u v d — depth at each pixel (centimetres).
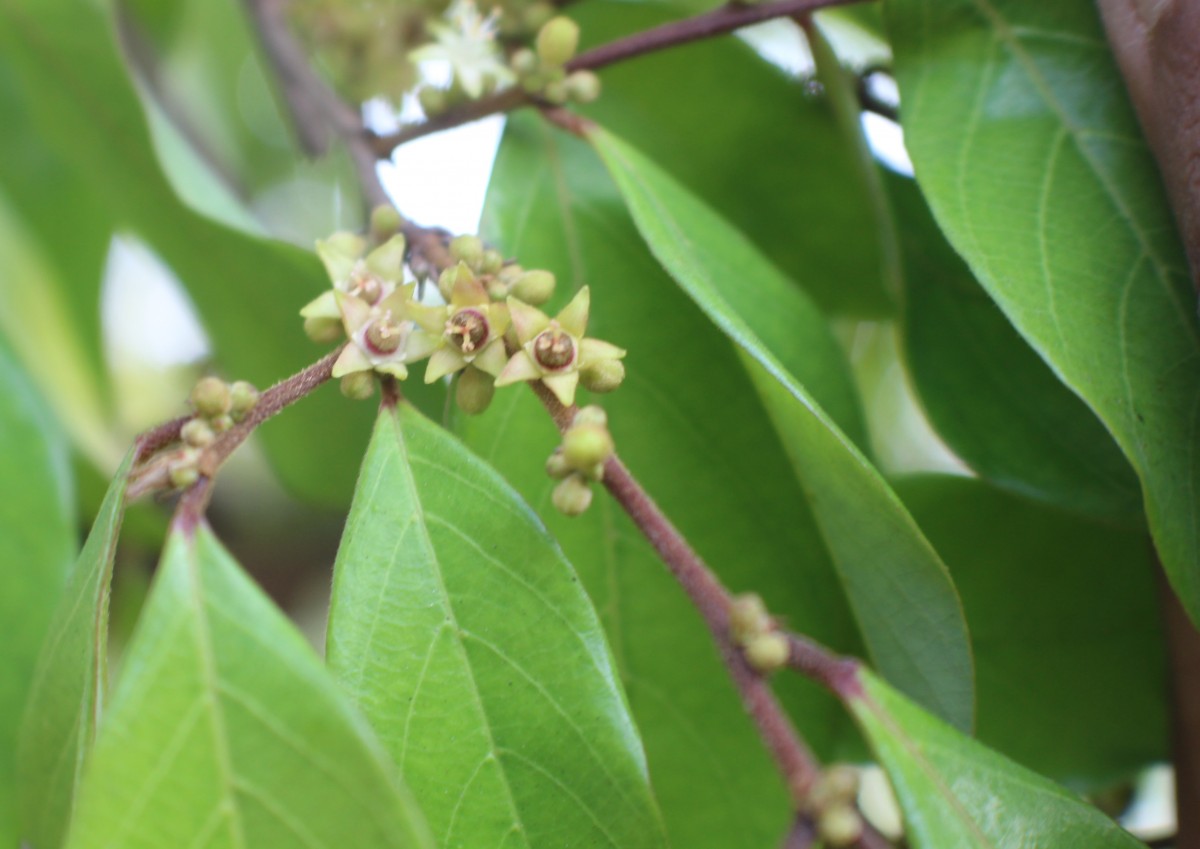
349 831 10
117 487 11
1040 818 10
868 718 10
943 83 13
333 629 11
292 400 11
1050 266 12
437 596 11
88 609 11
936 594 11
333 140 17
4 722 14
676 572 11
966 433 14
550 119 14
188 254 18
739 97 17
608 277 14
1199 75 12
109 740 10
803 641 11
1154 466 11
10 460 15
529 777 11
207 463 11
